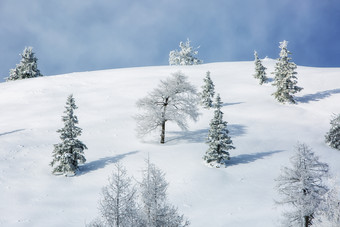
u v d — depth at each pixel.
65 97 55.31
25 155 30.80
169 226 10.40
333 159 30.52
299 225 14.41
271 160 30.06
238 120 43.97
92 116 45.09
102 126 40.94
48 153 31.75
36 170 27.38
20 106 50.72
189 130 40.41
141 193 10.71
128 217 9.77
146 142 35.59
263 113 47.53
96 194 22.80
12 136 36.84
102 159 30.27
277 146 34.50
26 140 35.50
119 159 29.92
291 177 14.88
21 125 41.56
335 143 34.62
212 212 19.72
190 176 25.73
